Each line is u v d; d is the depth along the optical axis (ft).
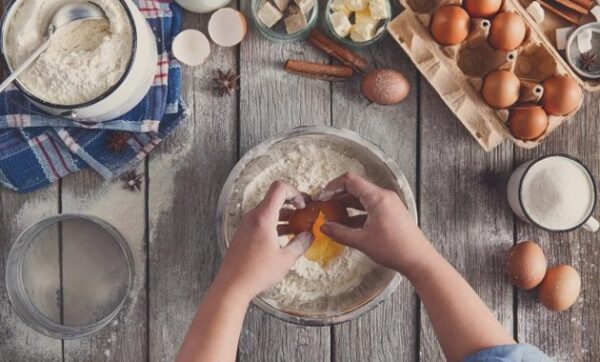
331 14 3.32
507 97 3.27
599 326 3.50
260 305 3.10
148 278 3.43
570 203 3.29
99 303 3.44
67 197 3.43
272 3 3.34
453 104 3.35
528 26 3.32
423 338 3.45
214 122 3.44
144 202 3.43
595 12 3.43
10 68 3.00
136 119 3.34
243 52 3.43
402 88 3.31
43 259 3.43
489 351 2.57
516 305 3.49
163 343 3.43
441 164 3.47
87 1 3.02
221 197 3.14
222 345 2.64
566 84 3.27
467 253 3.48
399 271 2.82
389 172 3.18
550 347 3.50
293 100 3.44
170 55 3.38
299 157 3.28
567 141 3.51
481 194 3.48
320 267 3.22
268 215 2.72
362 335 3.45
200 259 3.43
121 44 3.03
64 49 3.04
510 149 3.49
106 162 3.39
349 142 3.23
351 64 3.39
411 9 3.32
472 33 3.29
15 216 3.43
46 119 3.34
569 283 3.34
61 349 3.43
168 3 3.40
